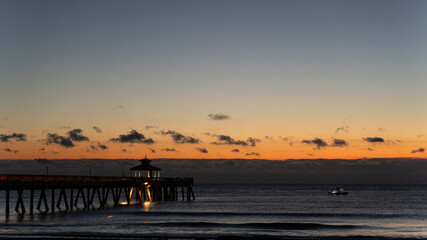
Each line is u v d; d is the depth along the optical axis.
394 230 55.56
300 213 79.56
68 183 67.69
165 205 91.06
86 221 58.53
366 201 127.31
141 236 47.66
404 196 165.00
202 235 49.31
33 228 51.41
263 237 48.19
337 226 58.72
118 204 87.56
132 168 98.94
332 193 179.12
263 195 176.38
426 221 67.44
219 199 136.00
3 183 55.00
